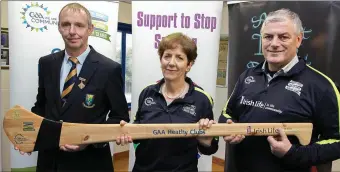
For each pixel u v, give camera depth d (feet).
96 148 4.58
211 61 6.68
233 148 4.44
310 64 5.90
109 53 6.92
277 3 6.17
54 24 6.48
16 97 6.39
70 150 3.87
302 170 3.91
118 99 4.46
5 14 8.21
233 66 6.84
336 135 3.63
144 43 6.63
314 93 3.67
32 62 6.39
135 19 6.60
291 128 3.69
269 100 3.89
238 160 4.28
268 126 3.75
